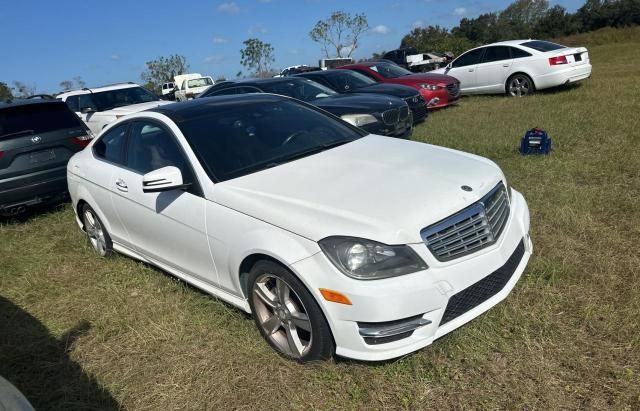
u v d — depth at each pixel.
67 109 6.86
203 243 3.41
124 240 4.48
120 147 4.41
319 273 2.67
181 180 3.36
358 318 2.60
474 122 9.44
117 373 3.20
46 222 6.51
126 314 3.85
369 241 2.61
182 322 3.62
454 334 3.04
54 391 3.12
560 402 2.50
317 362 2.94
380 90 9.84
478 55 13.48
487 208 2.97
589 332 2.97
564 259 3.70
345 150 3.77
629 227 4.18
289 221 2.85
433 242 2.69
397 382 2.79
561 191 5.12
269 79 9.41
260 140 3.81
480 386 2.68
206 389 2.93
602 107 9.40
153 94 12.29
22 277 4.88
